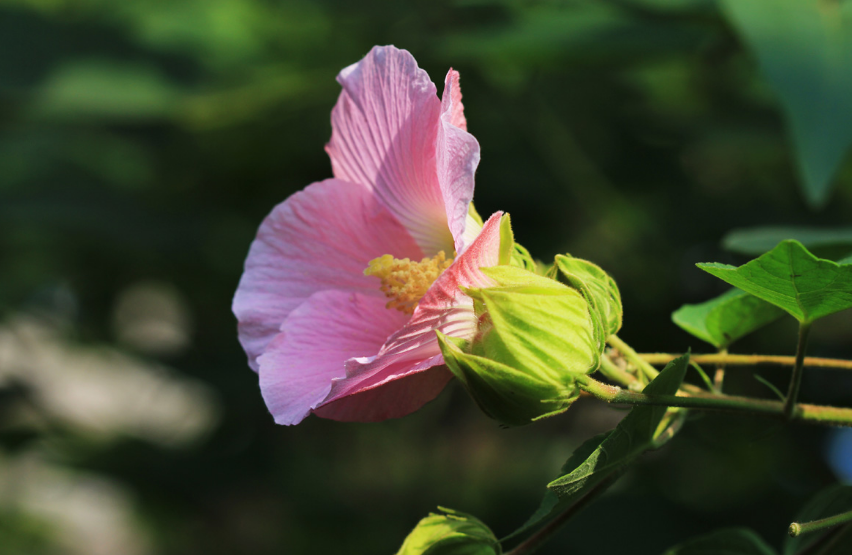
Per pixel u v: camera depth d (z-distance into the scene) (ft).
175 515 6.32
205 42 4.93
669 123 5.04
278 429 6.49
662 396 2.67
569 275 2.71
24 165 5.57
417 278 2.79
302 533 6.13
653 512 4.99
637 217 5.21
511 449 6.79
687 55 3.78
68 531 9.23
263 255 2.88
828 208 5.05
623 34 3.61
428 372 2.80
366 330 2.84
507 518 5.72
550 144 5.19
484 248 2.69
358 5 4.50
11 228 6.49
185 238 5.49
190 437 6.88
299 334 2.82
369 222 2.86
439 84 4.79
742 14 3.05
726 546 2.91
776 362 2.80
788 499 5.20
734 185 5.63
